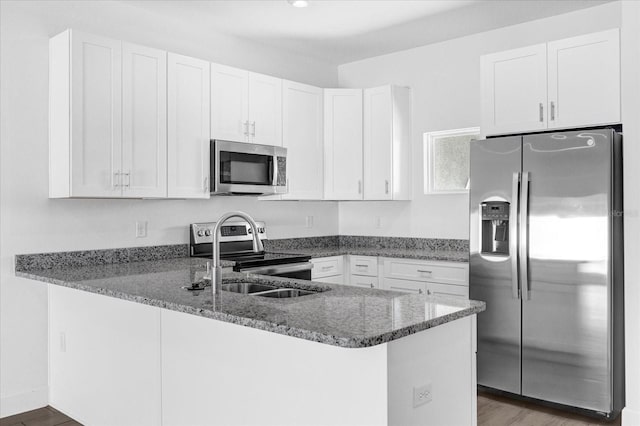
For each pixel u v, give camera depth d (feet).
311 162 15.29
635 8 10.00
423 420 5.84
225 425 6.94
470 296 11.79
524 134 12.01
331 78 17.65
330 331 5.18
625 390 10.20
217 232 7.70
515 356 11.13
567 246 10.41
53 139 10.78
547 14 13.03
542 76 11.64
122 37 12.21
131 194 11.02
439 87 15.28
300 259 13.51
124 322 8.72
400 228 16.17
